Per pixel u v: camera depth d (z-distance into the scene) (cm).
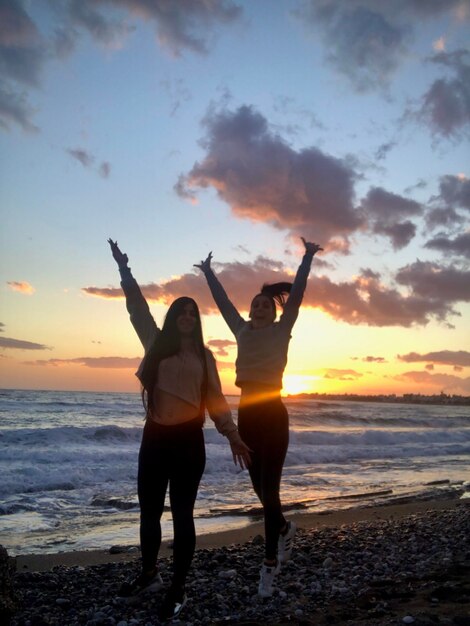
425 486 1202
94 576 468
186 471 352
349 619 330
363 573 468
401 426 3741
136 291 396
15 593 360
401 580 425
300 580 440
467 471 1501
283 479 1268
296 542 609
